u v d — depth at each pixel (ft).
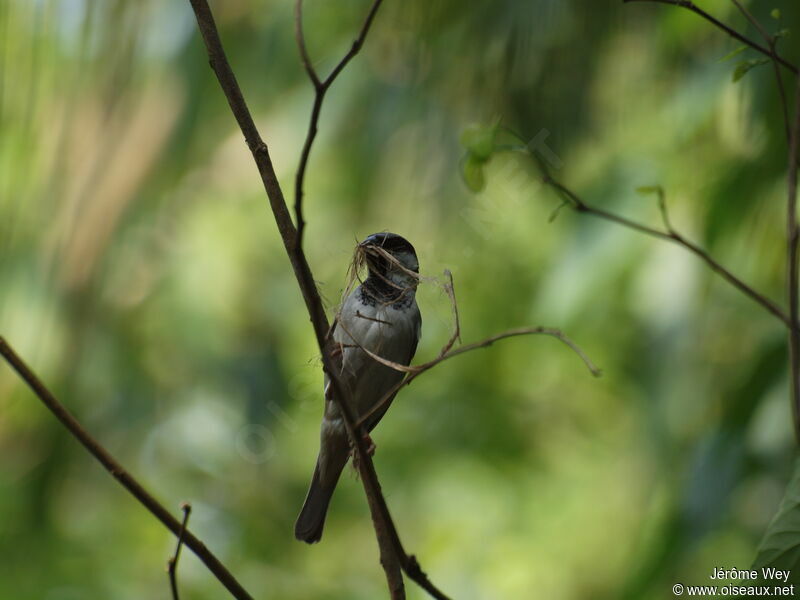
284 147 36.19
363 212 33.68
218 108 33.83
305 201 39.99
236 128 35.83
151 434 41.24
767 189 27.02
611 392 47.32
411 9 29.19
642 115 32.12
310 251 40.40
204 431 42.16
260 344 42.42
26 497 37.06
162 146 30.91
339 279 37.86
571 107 28.07
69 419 14.67
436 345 46.85
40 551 36.96
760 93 25.71
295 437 46.24
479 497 48.60
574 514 48.42
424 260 31.45
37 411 35.99
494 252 41.78
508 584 47.57
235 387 41.81
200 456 42.96
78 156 29.94
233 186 42.55
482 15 27.45
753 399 27.55
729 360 31.12
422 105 30.48
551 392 49.42
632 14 28.50
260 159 15.72
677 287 30.66
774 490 27.71
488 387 48.39
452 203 31.55
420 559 48.49
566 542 48.16
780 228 28.09
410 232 32.63
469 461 48.42
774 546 16.16
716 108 29.45
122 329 36.65
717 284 29.86
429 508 48.57
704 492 27.61
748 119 26.94
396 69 32.45
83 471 39.75
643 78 30.35
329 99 34.06
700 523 27.37
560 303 32.19
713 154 30.45
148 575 38.55
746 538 29.12
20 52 26.50
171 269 39.17
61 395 35.42
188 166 34.06
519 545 48.03
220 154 42.24
